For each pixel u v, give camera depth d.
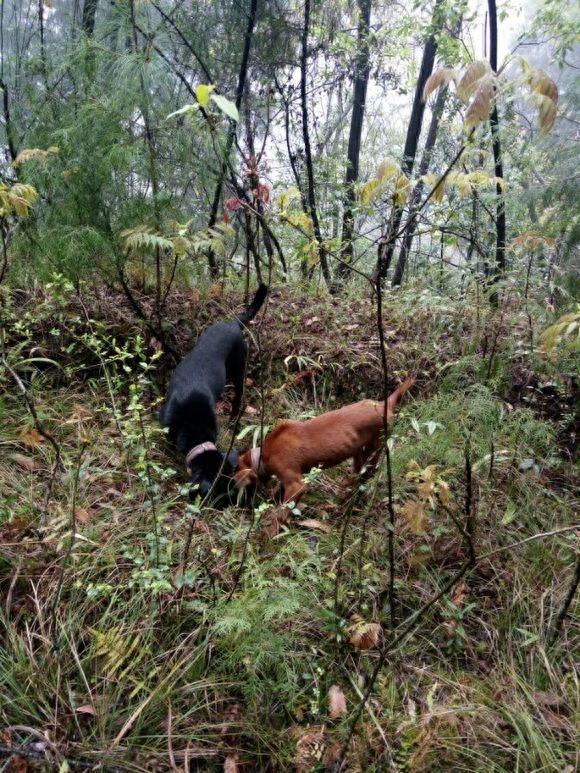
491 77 1.67
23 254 3.75
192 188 3.88
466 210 5.03
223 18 5.09
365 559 2.66
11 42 4.33
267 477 3.15
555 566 2.65
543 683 2.20
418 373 4.09
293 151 6.82
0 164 3.90
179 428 3.37
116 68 3.45
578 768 1.90
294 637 2.24
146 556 2.30
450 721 2.01
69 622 2.10
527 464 3.09
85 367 3.71
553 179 5.27
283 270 5.10
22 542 2.31
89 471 2.88
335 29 7.01
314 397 4.04
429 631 2.38
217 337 3.81
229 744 1.94
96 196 3.49
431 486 2.11
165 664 2.05
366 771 1.85
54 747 1.75
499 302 4.24
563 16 5.66
